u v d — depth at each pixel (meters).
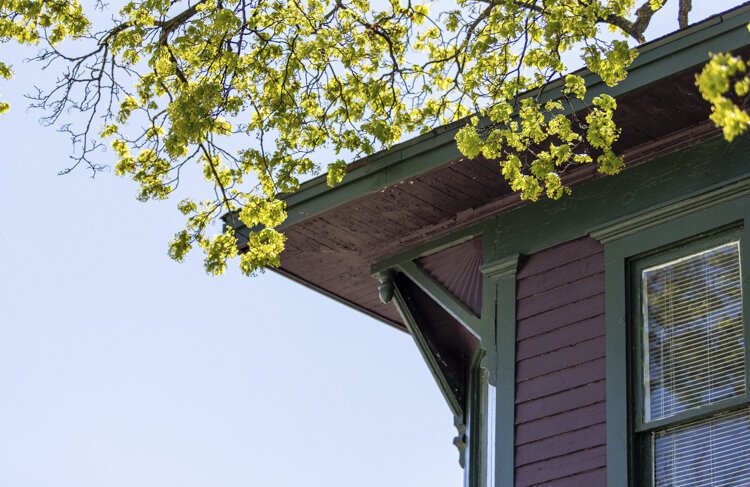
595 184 12.47
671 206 11.84
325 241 13.61
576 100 11.98
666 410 11.30
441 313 13.73
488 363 12.41
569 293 12.20
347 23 13.85
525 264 12.62
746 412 10.91
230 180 13.18
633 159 12.31
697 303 11.50
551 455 11.69
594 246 12.26
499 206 12.94
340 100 13.51
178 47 13.32
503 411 12.11
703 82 8.11
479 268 12.91
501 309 12.55
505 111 11.91
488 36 12.74
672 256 11.79
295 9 13.44
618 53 11.46
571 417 11.71
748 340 11.03
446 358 13.83
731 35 11.22
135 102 13.60
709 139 11.95
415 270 13.38
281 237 12.88
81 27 13.48
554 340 12.11
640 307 11.80
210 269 13.03
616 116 11.99
